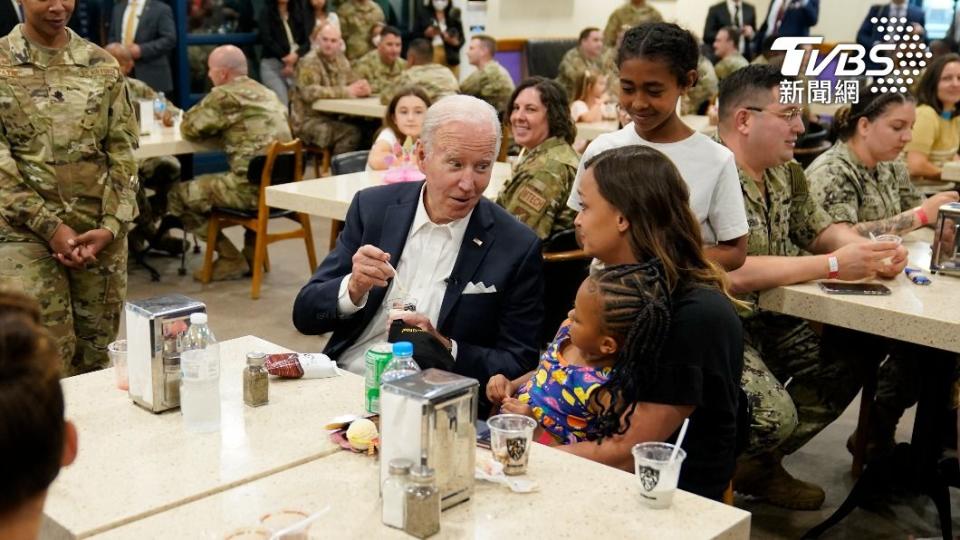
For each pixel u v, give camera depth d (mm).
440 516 1537
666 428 1881
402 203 2568
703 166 2625
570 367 1987
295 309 2566
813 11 10742
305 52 8992
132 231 5730
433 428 1513
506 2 10578
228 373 2148
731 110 2857
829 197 3254
